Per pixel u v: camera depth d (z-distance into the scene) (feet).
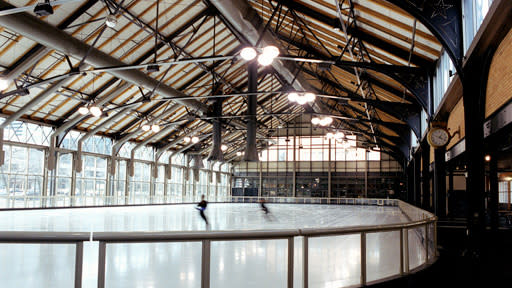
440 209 46.80
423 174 63.67
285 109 144.66
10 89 72.43
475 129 28.04
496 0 19.48
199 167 134.72
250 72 75.87
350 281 15.39
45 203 76.54
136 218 65.87
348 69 62.59
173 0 63.46
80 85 78.69
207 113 99.25
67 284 10.94
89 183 104.58
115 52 69.67
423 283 17.57
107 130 106.32
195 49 79.00
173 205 111.65
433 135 36.11
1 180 81.71
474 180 27.78
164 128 115.65
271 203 134.31
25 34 49.21
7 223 54.08
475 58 26.63
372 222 63.36
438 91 42.34
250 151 76.33
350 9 38.34
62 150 94.48
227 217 72.33
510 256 24.98
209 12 68.44
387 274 16.22
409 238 18.07
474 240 27.43
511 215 42.37
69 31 61.16
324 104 110.63
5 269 11.40
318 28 54.44
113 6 55.88
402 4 28.91
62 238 10.53
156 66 53.57
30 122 85.35
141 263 12.30
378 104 61.16
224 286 14.17
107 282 11.24
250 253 15.85
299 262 20.40
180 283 13.12
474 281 19.43
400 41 42.57
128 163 117.19
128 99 90.79
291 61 73.15
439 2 28.78
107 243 10.99
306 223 61.05
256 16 52.49
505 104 22.79
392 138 99.25
